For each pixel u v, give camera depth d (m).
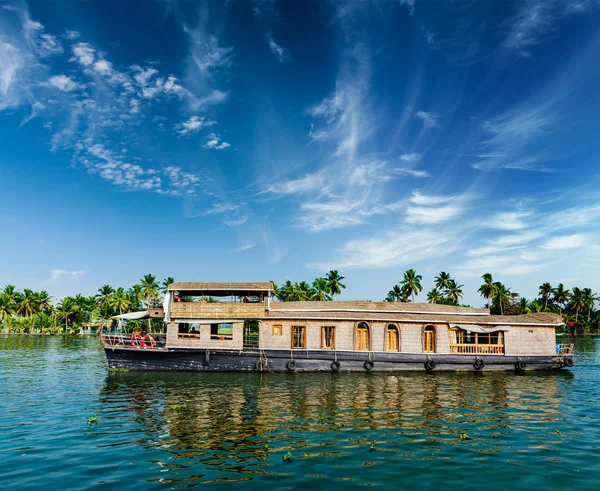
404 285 79.94
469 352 30.03
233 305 29.03
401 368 28.97
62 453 12.23
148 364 28.02
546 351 30.73
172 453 12.23
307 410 17.48
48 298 97.00
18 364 33.84
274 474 10.72
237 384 23.95
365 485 10.09
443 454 12.20
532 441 13.47
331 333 29.31
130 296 86.31
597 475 10.75
